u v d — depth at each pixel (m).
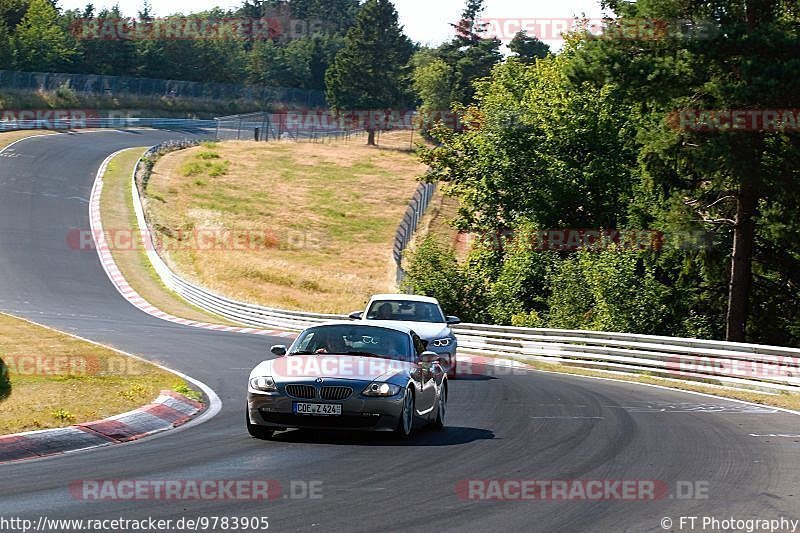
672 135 34.28
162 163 103.81
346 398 14.02
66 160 93.69
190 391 20.16
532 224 51.09
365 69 162.38
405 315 27.59
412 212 77.50
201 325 44.50
